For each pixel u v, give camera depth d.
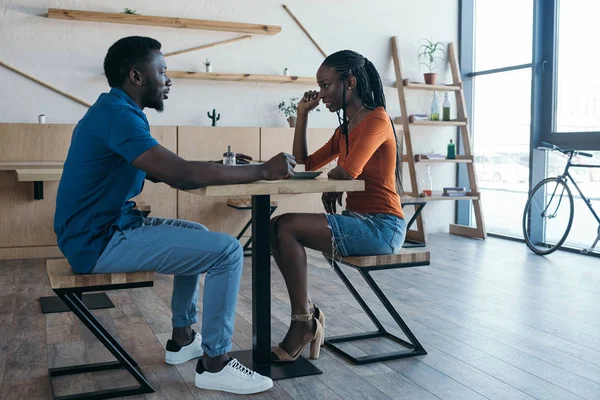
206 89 5.15
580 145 4.80
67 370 2.19
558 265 4.28
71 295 1.98
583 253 4.68
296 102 5.43
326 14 5.47
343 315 3.00
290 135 5.12
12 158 4.41
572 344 2.56
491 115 5.77
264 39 5.30
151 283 1.94
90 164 1.83
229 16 5.16
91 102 4.82
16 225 4.48
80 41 4.76
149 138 1.81
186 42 5.06
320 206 5.31
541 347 2.52
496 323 2.87
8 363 2.31
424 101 5.93
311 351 2.35
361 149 2.12
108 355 2.41
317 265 4.31
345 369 2.25
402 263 2.29
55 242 4.58
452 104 6.05
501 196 5.67
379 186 2.29
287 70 5.30
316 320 2.29
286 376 2.15
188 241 1.90
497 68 5.62
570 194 4.52
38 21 4.64
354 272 4.06
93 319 2.05
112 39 4.84
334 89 2.29
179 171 1.79
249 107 5.30
